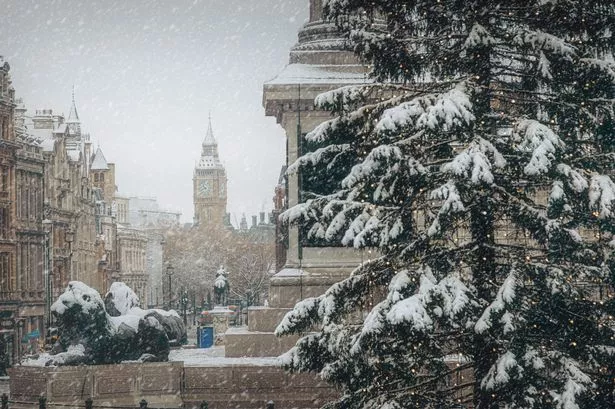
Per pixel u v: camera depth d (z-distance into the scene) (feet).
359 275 87.61
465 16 89.15
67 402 151.12
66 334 158.61
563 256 86.12
